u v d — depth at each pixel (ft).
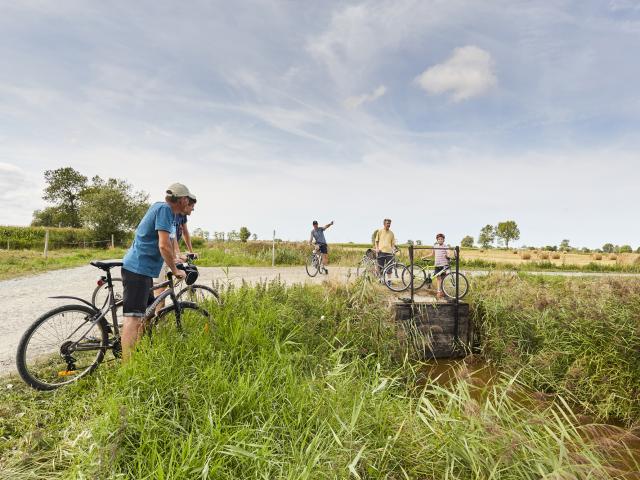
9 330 19.77
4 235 94.84
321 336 19.27
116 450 8.23
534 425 10.12
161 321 13.99
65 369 13.44
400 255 54.54
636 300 21.57
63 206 223.71
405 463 9.32
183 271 13.98
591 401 18.44
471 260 88.48
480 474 8.59
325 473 8.21
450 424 9.85
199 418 9.86
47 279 38.34
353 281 25.04
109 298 13.78
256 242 84.94
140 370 11.27
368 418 10.78
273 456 8.95
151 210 13.15
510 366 22.93
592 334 20.39
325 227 46.85
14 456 8.86
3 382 12.73
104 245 104.01
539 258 103.86
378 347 20.42
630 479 11.28
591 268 88.02
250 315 17.79
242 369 13.39
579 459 9.00
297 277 42.34
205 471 7.75
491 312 26.27
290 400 11.44
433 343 26.35
